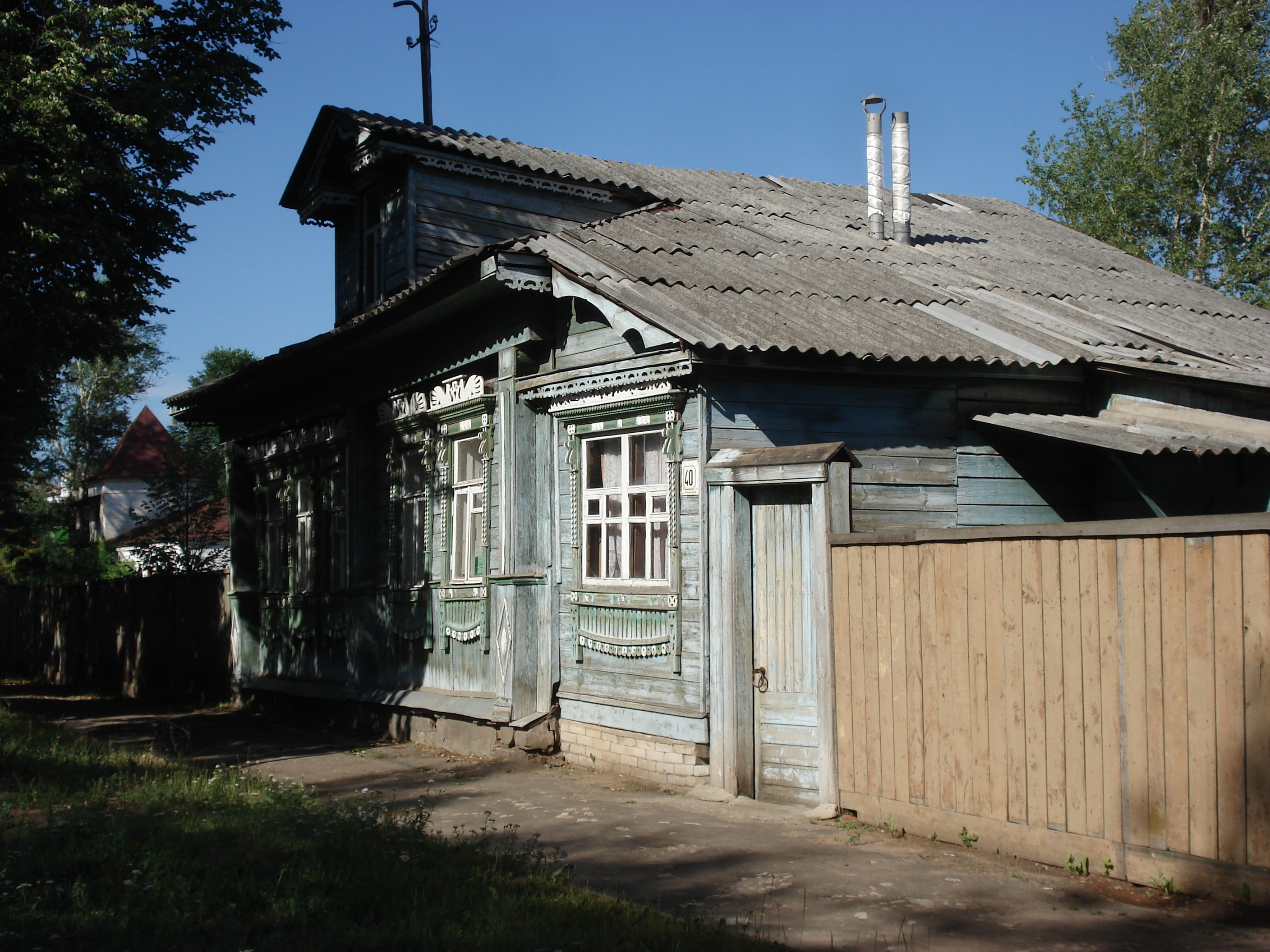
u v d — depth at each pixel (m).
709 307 8.38
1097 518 9.27
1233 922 4.68
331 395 13.55
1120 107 22.78
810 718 7.43
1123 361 8.77
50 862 5.17
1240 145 21.25
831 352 7.75
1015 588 5.92
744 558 7.66
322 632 13.63
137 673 19.50
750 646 7.65
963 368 8.41
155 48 12.47
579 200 14.03
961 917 4.86
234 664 16.14
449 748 10.65
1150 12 23.08
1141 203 21.28
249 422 16.12
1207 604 4.99
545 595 9.54
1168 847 5.12
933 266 11.50
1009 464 8.98
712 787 7.70
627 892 5.29
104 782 7.37
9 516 26.78
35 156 11.43
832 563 7.12
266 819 6.23
